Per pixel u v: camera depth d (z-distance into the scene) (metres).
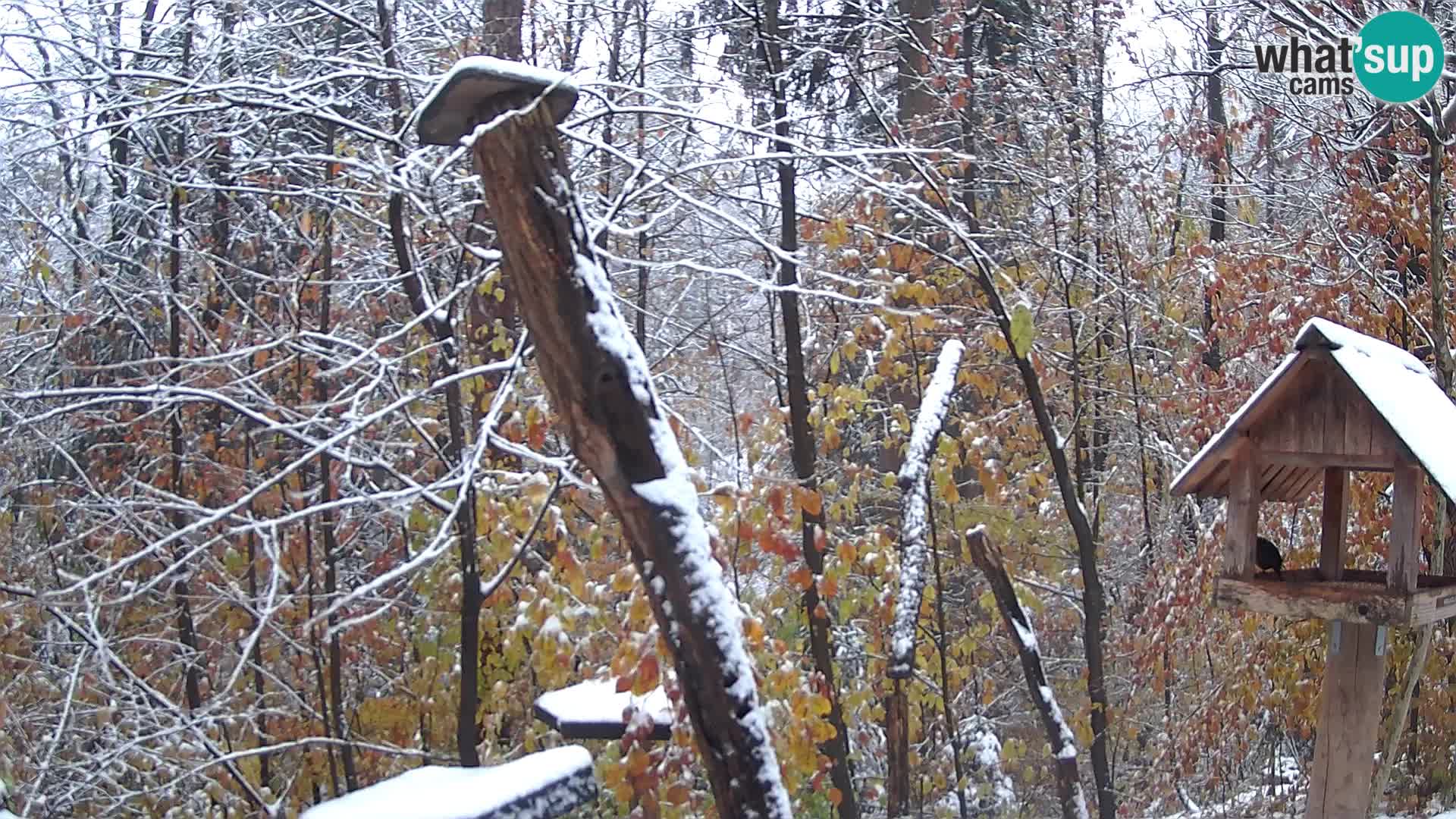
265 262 7.69
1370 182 8.45
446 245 6.46
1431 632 7.10
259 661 7.02
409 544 6.65
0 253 7.30
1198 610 8.09
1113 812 6.65
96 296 7.49
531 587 5.62
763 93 6.92
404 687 6.94
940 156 7.72
